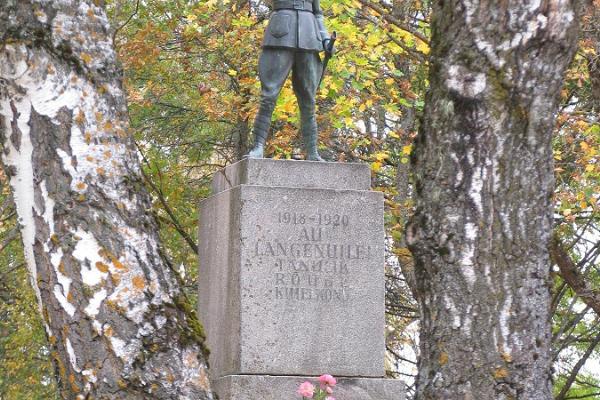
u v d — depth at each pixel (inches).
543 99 246.5
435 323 245.9
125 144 236.8
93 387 221.1
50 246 227.6
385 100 753.6
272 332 406.3
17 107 233.0
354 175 423.5
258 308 406.3
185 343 227.1
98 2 242.4
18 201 232.8
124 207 230.8
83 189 229.3
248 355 403.2
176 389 223.3
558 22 245.6
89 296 223.9
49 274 227.3
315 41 442.0
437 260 246.2
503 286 242.5
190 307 233.5
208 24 706.2
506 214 244.4
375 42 632.4
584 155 611.8
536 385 241.4
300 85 445.1
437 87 251.6
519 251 243.8
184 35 727.7
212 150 881.5
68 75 234.7
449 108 247.8
